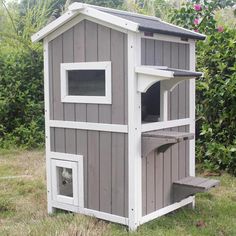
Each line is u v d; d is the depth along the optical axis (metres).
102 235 1.28
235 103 2.09
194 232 1.34
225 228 1.39
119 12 1.45
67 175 1.51
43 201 1.69
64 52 1.44
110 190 1.38
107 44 1.33
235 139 2.09
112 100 1.34
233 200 1.69
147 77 1.27
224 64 2.11
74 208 1.47
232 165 2.09
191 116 1.57
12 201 1.68
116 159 1.35
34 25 3.46
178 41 1.47
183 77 1.33
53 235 1.26
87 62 1.38
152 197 1.40
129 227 1.34
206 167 2.15
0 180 2.01
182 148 1.53
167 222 1.42
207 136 2.17
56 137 1.50
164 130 1.43
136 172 1.32
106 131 1.37
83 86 1.42
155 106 1.47
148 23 1.42
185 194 1.47
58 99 1.48
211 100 2.14
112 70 1.33
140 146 1.33
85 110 1.41
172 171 1.48
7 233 1.31
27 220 1.46
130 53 1.28
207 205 1.62
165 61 1.42
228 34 2.18
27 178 2.04
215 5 2.51
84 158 1.43
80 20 1.38
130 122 1.30
